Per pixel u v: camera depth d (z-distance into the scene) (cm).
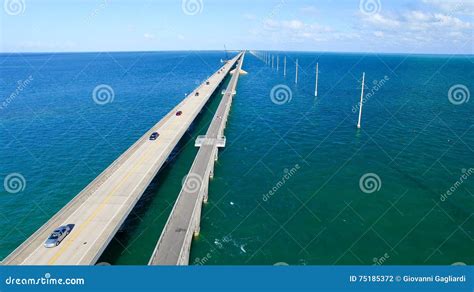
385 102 11869
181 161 6694
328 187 5341
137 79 19038
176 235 3756
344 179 5622
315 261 3684
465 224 4284
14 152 7238
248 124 9281
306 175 5816
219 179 5747
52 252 3347
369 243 3959
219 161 6562
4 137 8225
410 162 6297
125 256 3906
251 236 4162
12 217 4806
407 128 8519
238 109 11231
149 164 5494
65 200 5272
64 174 6178
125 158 5722
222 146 6806
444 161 6303
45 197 5353
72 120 9825
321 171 5972
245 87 15838
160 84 17012
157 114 10719
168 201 5138
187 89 15462
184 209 4262
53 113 10644
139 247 4066
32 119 9912
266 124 9231
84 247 3431
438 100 12144
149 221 4606
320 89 15088
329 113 10369
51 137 8275
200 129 8850
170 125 7775
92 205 4203
